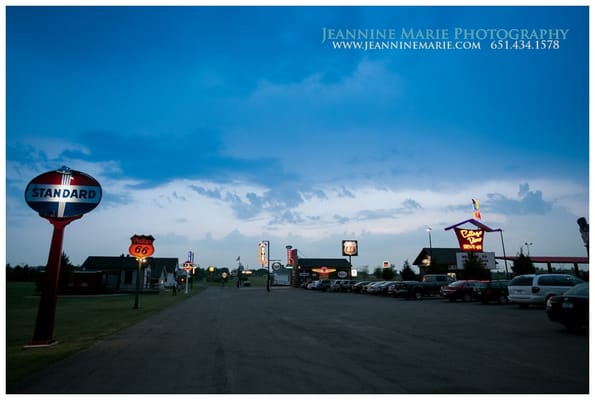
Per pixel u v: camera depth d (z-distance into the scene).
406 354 7.52
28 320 13.95
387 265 71.69
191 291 53.03
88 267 48.88
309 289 59.22
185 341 9.23
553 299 10.44
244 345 8.64
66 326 12.35
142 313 17.33
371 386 5.39
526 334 10.04
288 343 8.88
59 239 9.63
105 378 5.87
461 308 19.38
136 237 21.41
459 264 38.19
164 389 5.30
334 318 14.67
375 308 19.83
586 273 38.47
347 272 75.62
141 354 7.64
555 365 6.54
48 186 9.91
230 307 21.14
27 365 6.72
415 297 29.14
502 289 22.39
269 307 21.06
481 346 8.32
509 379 5.70
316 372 6.16
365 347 8.31
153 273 62.59
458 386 5.36
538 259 39.91
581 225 14.66
